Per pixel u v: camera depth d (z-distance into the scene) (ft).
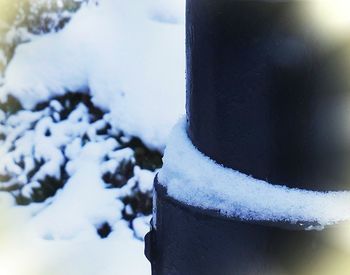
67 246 3.46
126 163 3.82
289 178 1.23
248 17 1.19
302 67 1.18
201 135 1.33
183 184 1.30
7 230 3.71
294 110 1.20
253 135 1.24
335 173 1.22
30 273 3.25
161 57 4.09
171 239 1.33
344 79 1.18
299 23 1.17
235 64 1.22
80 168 3.96
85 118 4.25
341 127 1.20
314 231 1.19
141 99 3.95
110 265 3.22
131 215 3.64
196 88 1.32
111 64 4.22
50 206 3.82
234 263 1.24
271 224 1.20
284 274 1.21
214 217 1.24
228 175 1.26
